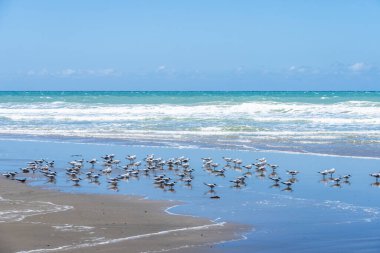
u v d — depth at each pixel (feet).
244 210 71.15
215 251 53.52
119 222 63.72
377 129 155.22
